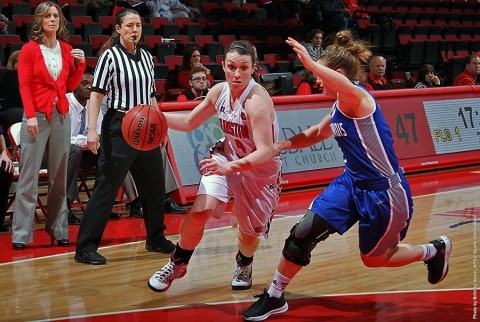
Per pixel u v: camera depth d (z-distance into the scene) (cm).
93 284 641
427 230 841
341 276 648
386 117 1275
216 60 1603
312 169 1176
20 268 705
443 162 1332
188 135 1048
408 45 1952
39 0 1590
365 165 500
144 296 597
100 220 724
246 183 550
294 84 1501
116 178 726
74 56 775
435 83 1455
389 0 2233
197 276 661
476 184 1187
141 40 1561
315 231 508
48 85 762
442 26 2147
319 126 540
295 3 1975
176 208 995
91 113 722
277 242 799
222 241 809
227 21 1823
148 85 736
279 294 529
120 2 1638
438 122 1349
